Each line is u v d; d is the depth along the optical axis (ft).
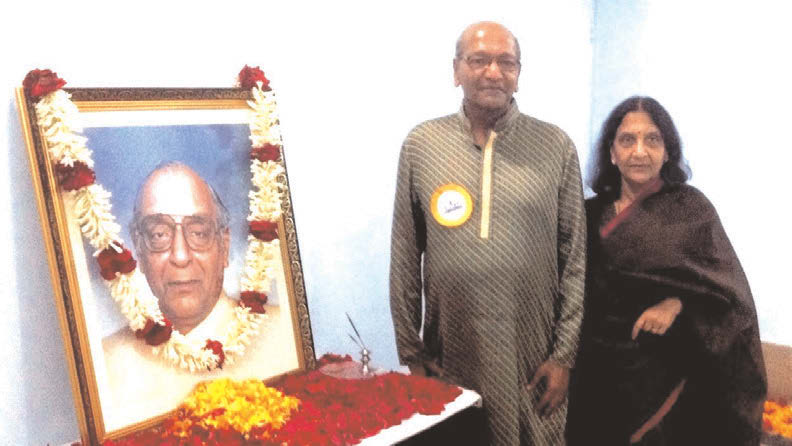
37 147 4.60
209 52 5.85
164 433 4.79
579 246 6.09
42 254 5.07
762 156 8.57
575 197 6.07
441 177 5.92
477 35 5.78
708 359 6.22
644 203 6.33
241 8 6.04
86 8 5.10
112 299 4.90
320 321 7.03
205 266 5.44
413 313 6.35
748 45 8.59
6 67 4.75
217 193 5.57
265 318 5.81
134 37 5.37
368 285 7.52
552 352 6.17
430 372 6.38
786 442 6.81
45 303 5.11
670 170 6.42
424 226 6.35
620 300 6.32
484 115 5.91
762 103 8.52
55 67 4.97
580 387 6.74
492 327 5.82
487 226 5.76
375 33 7.27
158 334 5.01
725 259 6.13
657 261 6.10
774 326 8.67
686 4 9.20
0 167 4.80
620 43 10.16
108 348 4.84
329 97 6.86
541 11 9.57
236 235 5.69
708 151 9.12
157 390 5.07
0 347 4.88
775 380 7.79
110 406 4.80
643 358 6.28
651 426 6.33
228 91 5.71
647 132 6.17
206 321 5.44
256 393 5.18
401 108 7.66
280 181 5.99
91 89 4.86
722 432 6.42
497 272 5.76
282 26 6.38
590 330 6.54
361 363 6.18
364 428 4.88
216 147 5.60
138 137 5.10
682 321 6.23
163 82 5.57
